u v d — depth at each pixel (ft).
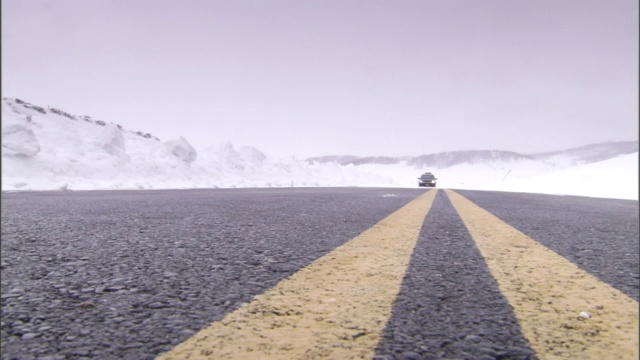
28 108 68.69
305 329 3.68
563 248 9.17
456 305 4.55
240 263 6.92
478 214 18.25
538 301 4.74
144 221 13.52
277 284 5.44
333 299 4.70
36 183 48.49
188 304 4.53
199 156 90.17
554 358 3.09
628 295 5.07
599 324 3.90
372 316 4.09
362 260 7.15
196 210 18.11
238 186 84.48
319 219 14.82
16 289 5.16
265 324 3.81
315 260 7.19
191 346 3.25
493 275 6.12
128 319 4.00
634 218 19.34
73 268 6.44
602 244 10.02
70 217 14.66
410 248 8.54
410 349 3.25
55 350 3.21
